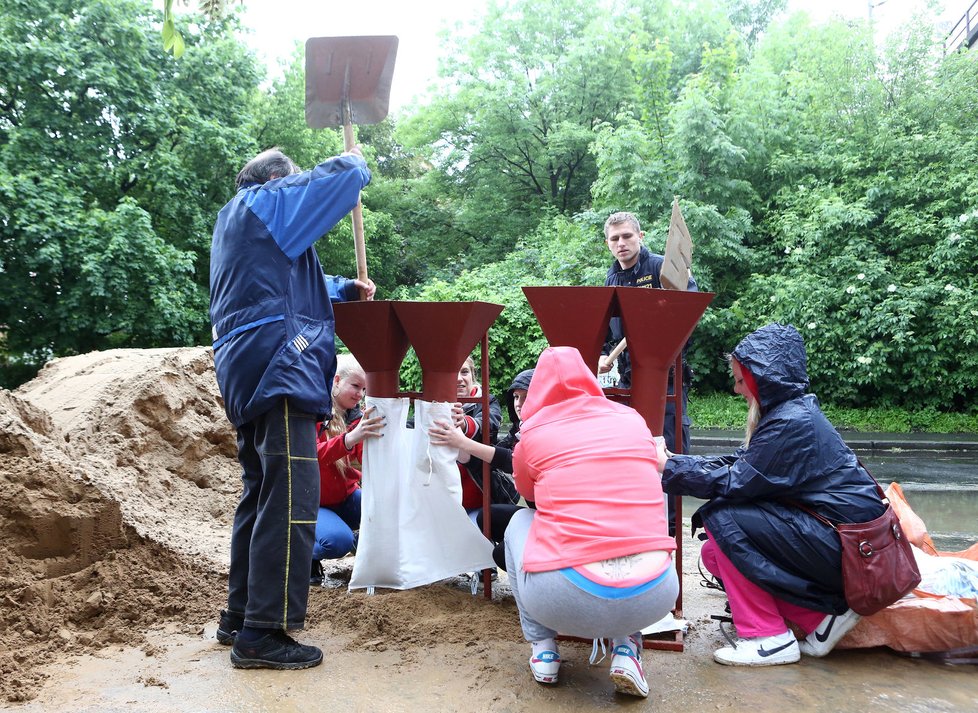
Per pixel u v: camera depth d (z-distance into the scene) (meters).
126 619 3.43
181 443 5.86
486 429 3.70
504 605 3.72
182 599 3.63
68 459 3.89
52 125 17.19
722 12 26.94
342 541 4.13
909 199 16.08
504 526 3.92
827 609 3.07
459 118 27.67
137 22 17.91
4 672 2.83
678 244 3.41
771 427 3.05
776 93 19.16
